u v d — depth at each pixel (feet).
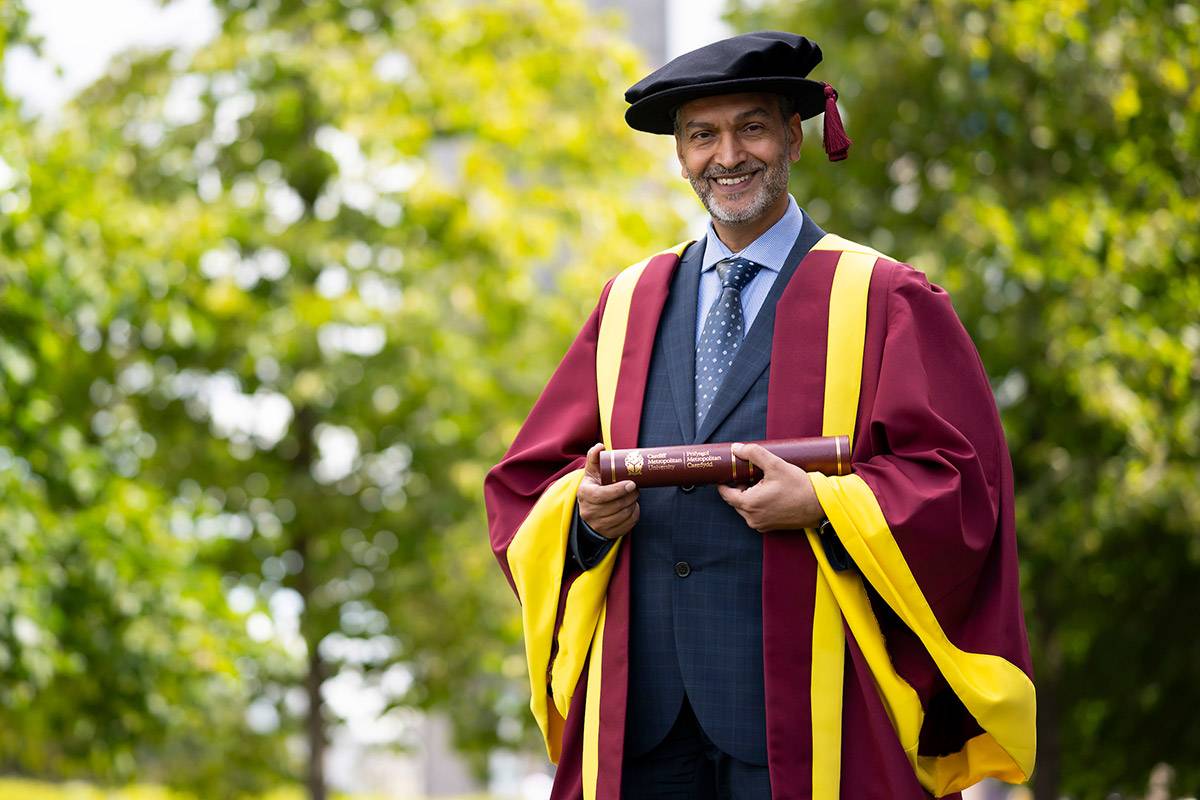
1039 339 48.11
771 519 15.43
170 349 60.23
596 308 18.02
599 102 68.23
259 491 62.34
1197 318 50.44
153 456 62.44
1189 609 52.44
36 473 51.13
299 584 63.57
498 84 65.62
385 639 64.18
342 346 61.57
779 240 16.84
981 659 15.65
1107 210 49.39
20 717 54.03
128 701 53.88
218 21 65.98
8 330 48.80
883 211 52.60
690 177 16.72
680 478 15.65
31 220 48.49
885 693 15.52
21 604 45.52
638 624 16.34
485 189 64.90
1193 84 50.70
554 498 16.63
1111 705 54.54
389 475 63.67
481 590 64.08
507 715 66.59
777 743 15.47
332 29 64.13
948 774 16.37
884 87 52.31
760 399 16.22
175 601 52.65
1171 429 48.85
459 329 65.00
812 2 55.01
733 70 16.08
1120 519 47.32
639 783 16.40
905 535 15.16
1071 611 52.70
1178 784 54.29
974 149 52.39
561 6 68.28
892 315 16.15
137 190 62.03
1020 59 51.08
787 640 15.61
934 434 15.60
